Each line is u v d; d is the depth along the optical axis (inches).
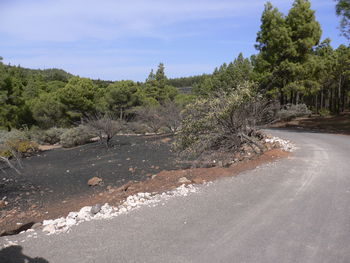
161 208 213.6
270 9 1267.2
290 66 1173.1
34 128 1411.2
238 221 187.8
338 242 157.2
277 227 177.8
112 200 258.2
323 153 440.8
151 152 642.2
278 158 395.5
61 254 148.0
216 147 417.1
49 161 658.2
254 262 138.4
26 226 248.4
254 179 290.2
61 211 288.5
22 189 416.8
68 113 1494.8
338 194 240.4
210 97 404.5
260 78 1228.5
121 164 535.8
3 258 145.1
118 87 1587.1
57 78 3412.9
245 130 427.2
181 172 347.3
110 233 171.9
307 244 155.7
